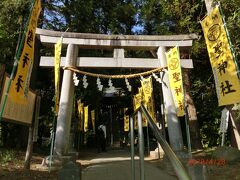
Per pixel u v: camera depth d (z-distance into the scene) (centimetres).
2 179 680
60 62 1062
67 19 1596
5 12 1267
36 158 1146
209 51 841
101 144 1900
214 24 831
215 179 739
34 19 668
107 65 1088
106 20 1805
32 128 816
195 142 1471
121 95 2373
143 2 1814
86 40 1091
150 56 1794
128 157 1398
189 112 1503
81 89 1806
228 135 1547
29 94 749
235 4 869
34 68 1365
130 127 415
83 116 1948
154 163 1114
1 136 1581
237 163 923
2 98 563
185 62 1119
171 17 1502
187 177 174
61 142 979
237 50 930
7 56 1376
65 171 432
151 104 1304
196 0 1377
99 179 765
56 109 952
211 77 1517
